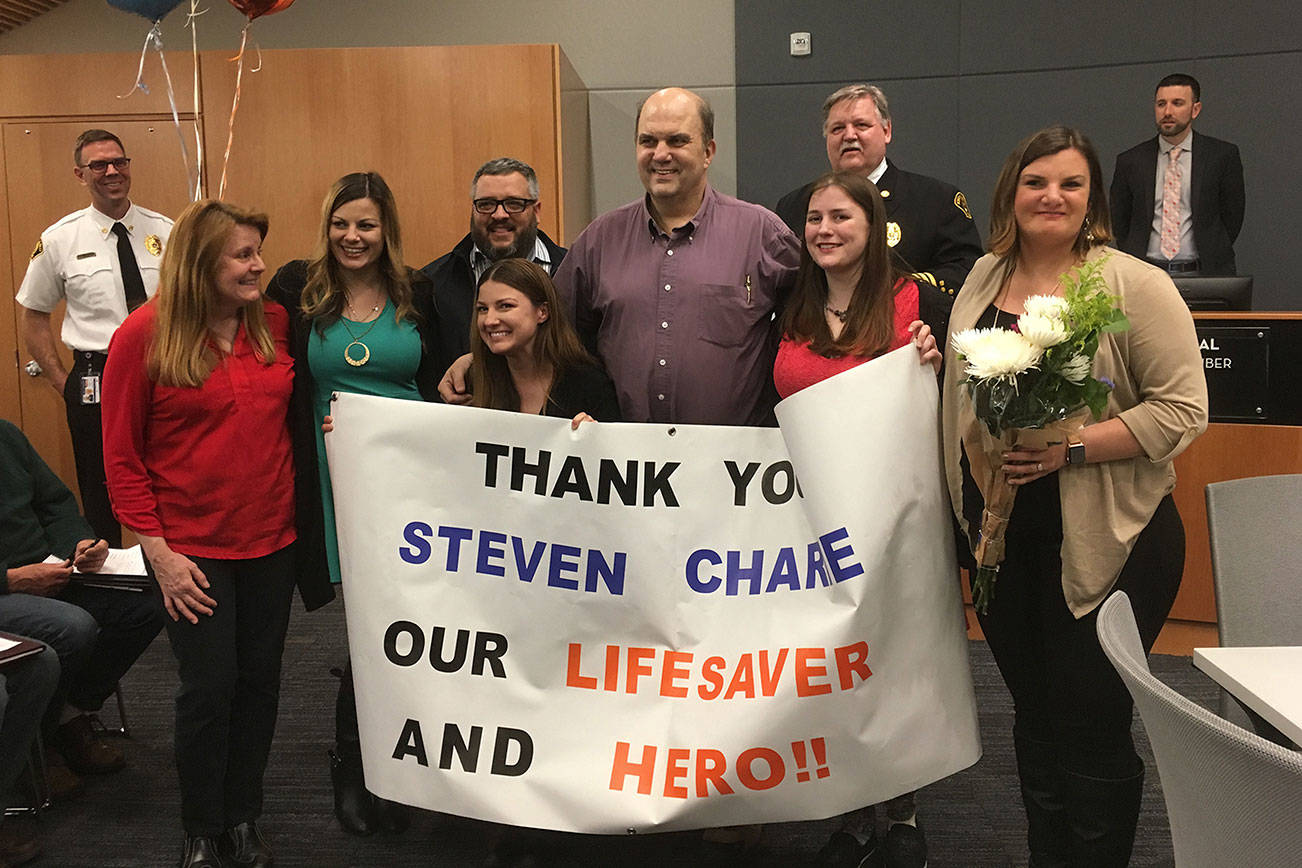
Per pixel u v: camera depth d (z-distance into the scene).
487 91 5.62
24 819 2.99
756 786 2.24
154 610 3.23
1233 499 2.21
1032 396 1.91
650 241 2.70
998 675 3.92
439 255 5.74
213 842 2.61
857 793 2.25
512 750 2.32
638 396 2.67
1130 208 5.35
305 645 4.39
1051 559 2.20
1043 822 2.37
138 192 5.74
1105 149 6.01
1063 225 2.11
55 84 5.68
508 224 2.99
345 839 2.88
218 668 2.52
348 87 5.66
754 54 6.37
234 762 2.68
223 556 2.52
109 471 2.45
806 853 2.76
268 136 5.70
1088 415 2.09
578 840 2.81
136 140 5.70
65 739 3.25
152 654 4.29
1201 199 5.16
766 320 2.69
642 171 2.62
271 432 2.57
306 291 2.75
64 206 5.73
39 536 3.19
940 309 2.49
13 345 5.79
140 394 2.44
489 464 2.38
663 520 2.33
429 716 2.35
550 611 2.36
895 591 2.25
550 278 2.61
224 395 2.48
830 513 2.23
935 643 2.29
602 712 2.32
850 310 2.41
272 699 2.68
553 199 5.67
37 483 3.25
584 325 2.84
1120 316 1.91
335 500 2.46
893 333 2.38
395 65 5.64
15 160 5.72
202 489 2.49
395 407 2.40
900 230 3.59
